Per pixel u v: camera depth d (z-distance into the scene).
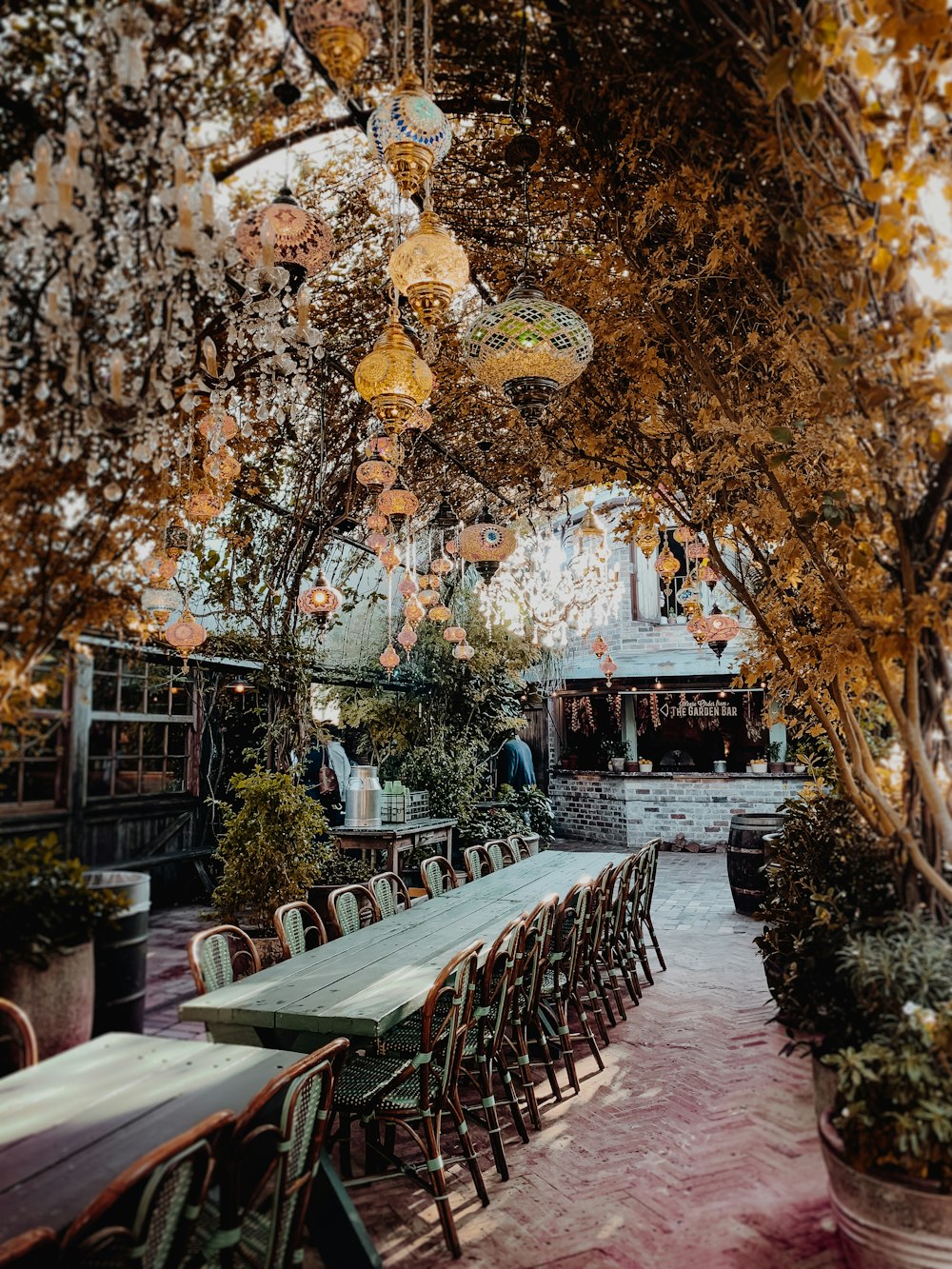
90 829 2.92
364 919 4.68
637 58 2.42
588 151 3.09
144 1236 1.51
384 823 7.53
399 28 2.59
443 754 8.99
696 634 5.65
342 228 4.39
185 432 4.00
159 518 3.20
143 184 2.50
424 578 6.70
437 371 5.67
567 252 4.02
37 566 2.39
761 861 7.38
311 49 2.13
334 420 6.18
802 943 2.80
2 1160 1.78
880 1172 2.12
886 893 2.74
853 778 3.03
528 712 13.48
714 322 3.24
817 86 1.85
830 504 2.70
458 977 2.93
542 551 9.70
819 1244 2.59
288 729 6.64
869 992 2.35
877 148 1.97
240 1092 2.15
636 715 13.34
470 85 3.03
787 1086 3.80
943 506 2.38
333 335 5.28
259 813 5.45
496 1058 3.44
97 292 2.49
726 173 2.59
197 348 3.80
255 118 2.83
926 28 1.71
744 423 2.96
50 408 2.39
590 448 3.80
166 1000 4.36
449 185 3.94
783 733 12.48
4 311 2.26
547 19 2.53
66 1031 2.49
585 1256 2.60
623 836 12.10
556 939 4.17
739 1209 2.82
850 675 2.92
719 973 5.77
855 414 2.43
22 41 2.09
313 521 6.71
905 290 2.27
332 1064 2.15
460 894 5.02
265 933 5.38
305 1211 2.10
